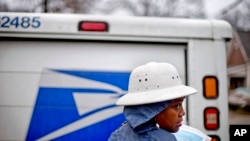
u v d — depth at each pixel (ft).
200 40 10.88
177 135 7.02
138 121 5.27
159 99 5.25
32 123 10.29
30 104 10.34
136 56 10.73
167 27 10.82
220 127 10.66
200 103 10.69
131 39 10.68
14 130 10.25
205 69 10.81
